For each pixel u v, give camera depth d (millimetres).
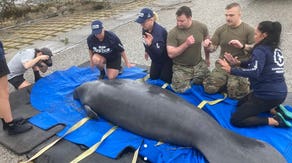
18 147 3984
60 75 5754
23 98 5102
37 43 8078
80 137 4066
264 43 3875
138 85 4430
